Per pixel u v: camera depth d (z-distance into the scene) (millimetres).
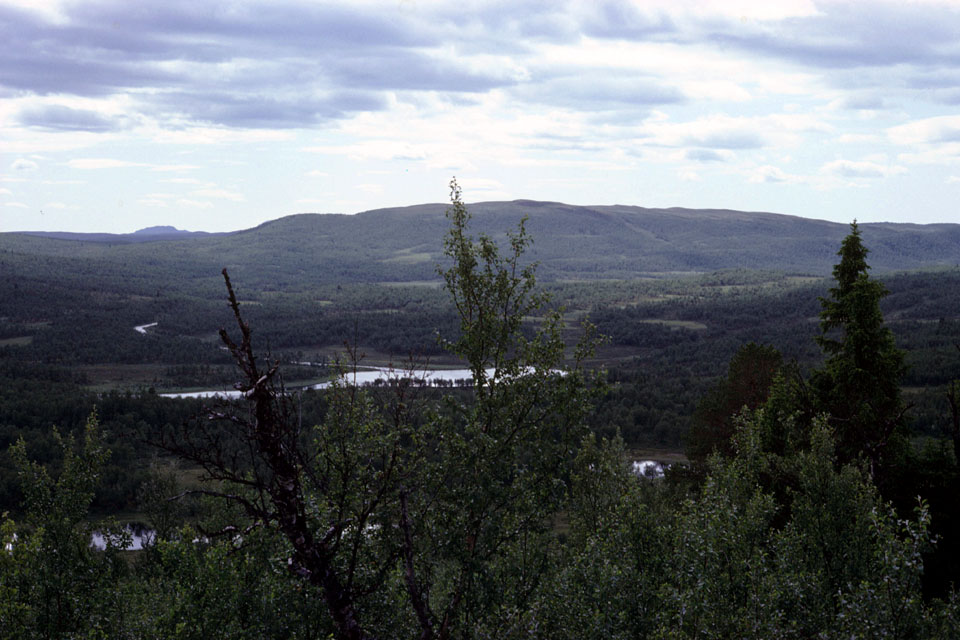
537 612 13773
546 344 14594
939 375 141625
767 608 14906
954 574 31000
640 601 16859
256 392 11102
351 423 12414
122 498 95938
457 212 14773
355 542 12328
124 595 18766
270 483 11430
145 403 141625
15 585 17297
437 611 14344
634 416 147625
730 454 50719
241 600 14953
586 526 21625
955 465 36688
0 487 83938
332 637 13188
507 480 13945
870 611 14211
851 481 21672
